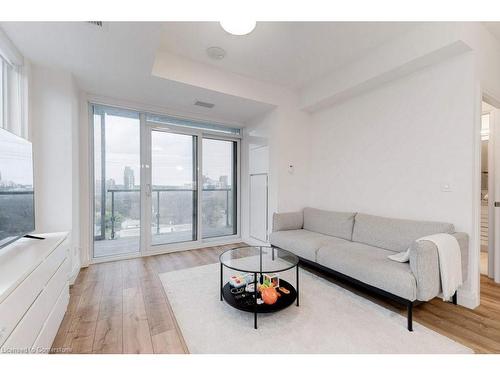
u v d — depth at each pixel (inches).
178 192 155.6
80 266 115.9
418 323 72.7
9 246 64.1
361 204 124.5
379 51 103.5
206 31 93.0
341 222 121.3
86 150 122.3
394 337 65.9
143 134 141.5
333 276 111.2
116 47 83.8
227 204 177.6
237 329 69.6
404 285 70.1
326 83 130.7
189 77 114.0
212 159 170.6
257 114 159.3
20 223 67.2
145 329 69.2
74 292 92.7
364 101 123.2
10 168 61.7
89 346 61.4
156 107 142.5
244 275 94.8
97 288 96.3
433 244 72.3
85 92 121.7
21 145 68.2
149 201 143.7
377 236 103.4
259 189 161.0
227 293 82.7
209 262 130.2
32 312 48.9
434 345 62.5
